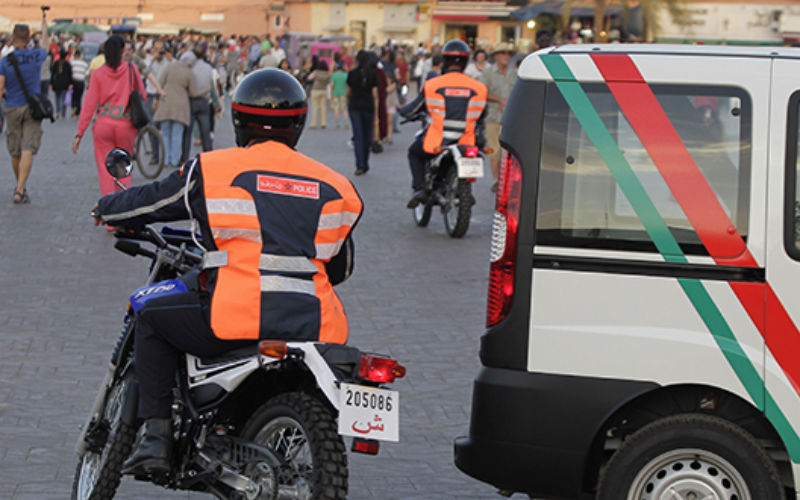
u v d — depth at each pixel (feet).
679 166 16.11
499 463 16.37
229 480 15.71
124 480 19.95
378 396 14.88
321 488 14.71
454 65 47.65
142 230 17.31
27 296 34.14
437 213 53.83
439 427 23.54
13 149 52.31
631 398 16.02
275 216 15.94
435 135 46.98
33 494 19.10
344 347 15.24
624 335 16.03
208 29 226.58
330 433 14.99
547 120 16.42
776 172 15.94
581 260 16.21
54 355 27.99
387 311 33.58
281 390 16.48
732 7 50.49
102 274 37.68
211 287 15.89
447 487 20.22
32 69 51.19
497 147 61.16
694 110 16.14
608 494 15.89
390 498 19.57
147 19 231.91
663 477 15.87
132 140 47.09
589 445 16.08
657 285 16.06
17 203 51.88
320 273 16.28
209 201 15.79
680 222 16.06
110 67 46.24
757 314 15.89
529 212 16.34
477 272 39.78
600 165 16.25
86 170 65.57
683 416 15.81
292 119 16.38
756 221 15.93
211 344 15.83
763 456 15.62
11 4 223.92
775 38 49.06
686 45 16.87
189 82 67.21
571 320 16.20
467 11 212.84
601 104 16.31
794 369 15.84
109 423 17.47
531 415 16.17
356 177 66.80
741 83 16.10
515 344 16.31
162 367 16.22
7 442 21.67
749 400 15.88
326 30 233.55
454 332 31.32
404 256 42.37
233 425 16.58
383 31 231.09
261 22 236.02
